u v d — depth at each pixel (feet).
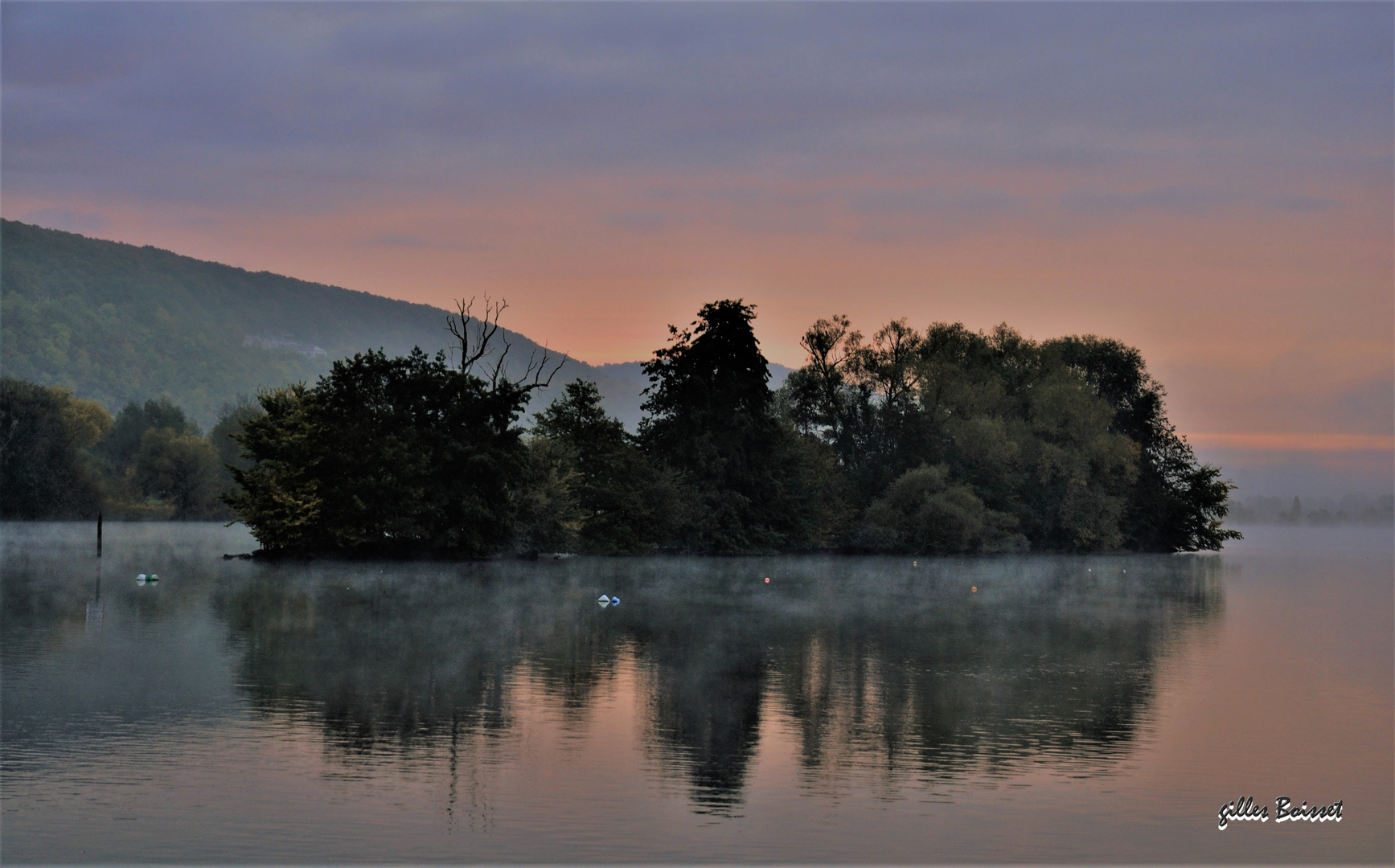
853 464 406.41
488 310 332.60
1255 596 248.32
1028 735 93.50
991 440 376.48
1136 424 438.81
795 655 138.10
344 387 290.35
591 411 357.82
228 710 98.78
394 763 82.02
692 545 357.00
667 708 102.94
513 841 66.18
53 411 507.30
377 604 191.31
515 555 325.83
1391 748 89.97
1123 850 66.69
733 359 362.53
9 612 171.94
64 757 81.97
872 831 68.95
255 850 64.23
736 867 63.00
